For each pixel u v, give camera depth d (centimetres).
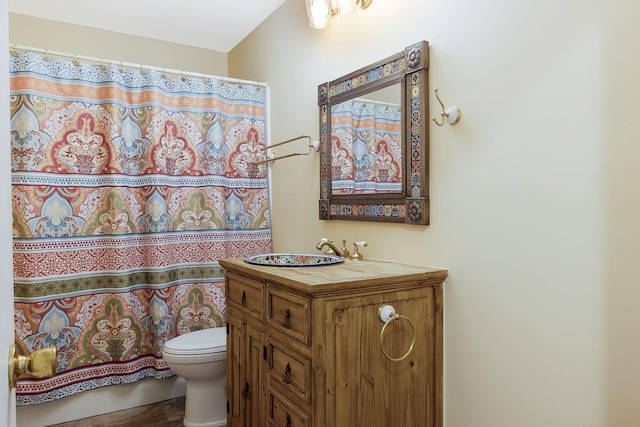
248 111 290
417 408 155
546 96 128
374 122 192
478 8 148
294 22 260
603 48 114
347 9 200
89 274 247
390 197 183
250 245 289
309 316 138
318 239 239
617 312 111
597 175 115
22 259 226
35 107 229
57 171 236
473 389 150
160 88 262
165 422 243
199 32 318
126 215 254
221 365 229
